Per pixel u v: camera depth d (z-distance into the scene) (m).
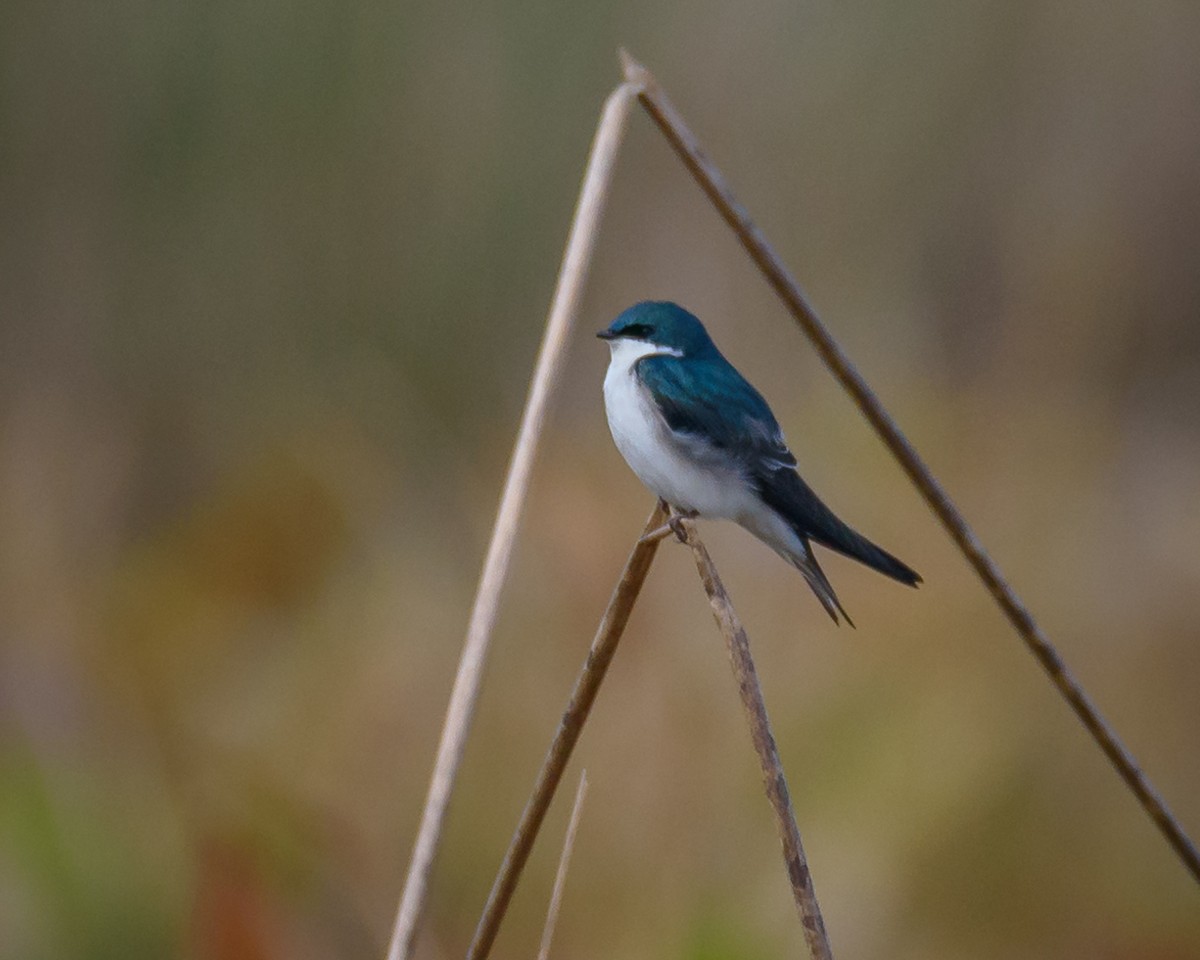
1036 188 16.25
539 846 8.48
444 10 16.62
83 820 8.59
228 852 8.22
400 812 8.86
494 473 11.84
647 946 8.02
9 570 12.05
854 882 8.27
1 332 15.62
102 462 14.09
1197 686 10.03
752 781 8.59
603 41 16.33
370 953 8.16
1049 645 4.15
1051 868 8.83
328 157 16.38
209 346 16.00
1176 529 11.52
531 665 9.37
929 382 12.92
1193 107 16.92
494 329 15.95
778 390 11.91
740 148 15.41
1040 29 16.81
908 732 8.89
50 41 16.02
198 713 9.90
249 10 16.25
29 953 8.20
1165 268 16.39
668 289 12.74
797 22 15.95
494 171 16.31
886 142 15.75
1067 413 13.30
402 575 11.09
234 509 12.15
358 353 15.60
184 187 16.19
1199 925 8.77
